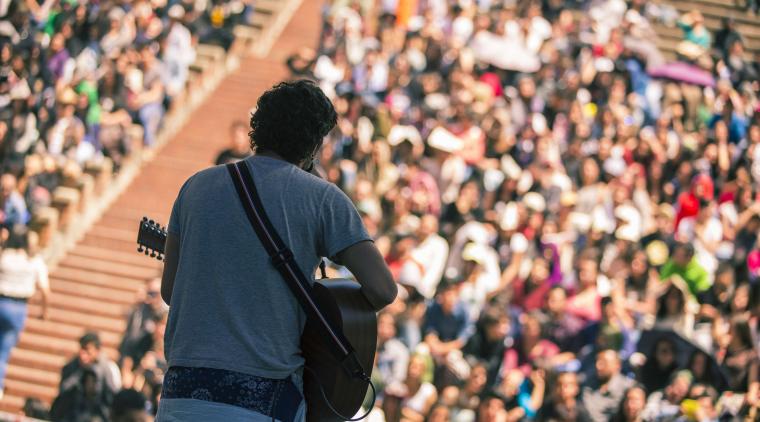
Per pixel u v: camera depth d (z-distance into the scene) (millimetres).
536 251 13758
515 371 11328
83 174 16562
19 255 13242
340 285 3438
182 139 18453
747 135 17031
